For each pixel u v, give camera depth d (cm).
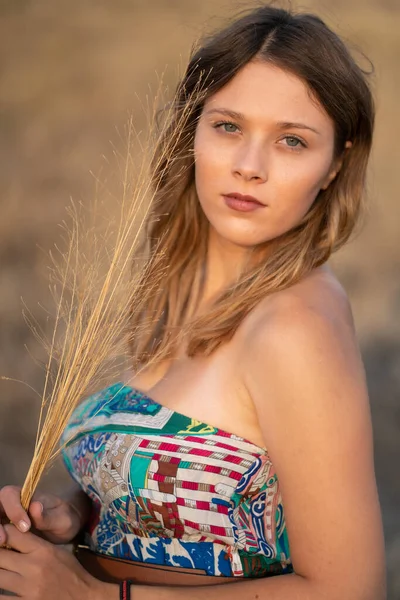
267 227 288
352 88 287
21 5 2289
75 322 301
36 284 1004
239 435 279
